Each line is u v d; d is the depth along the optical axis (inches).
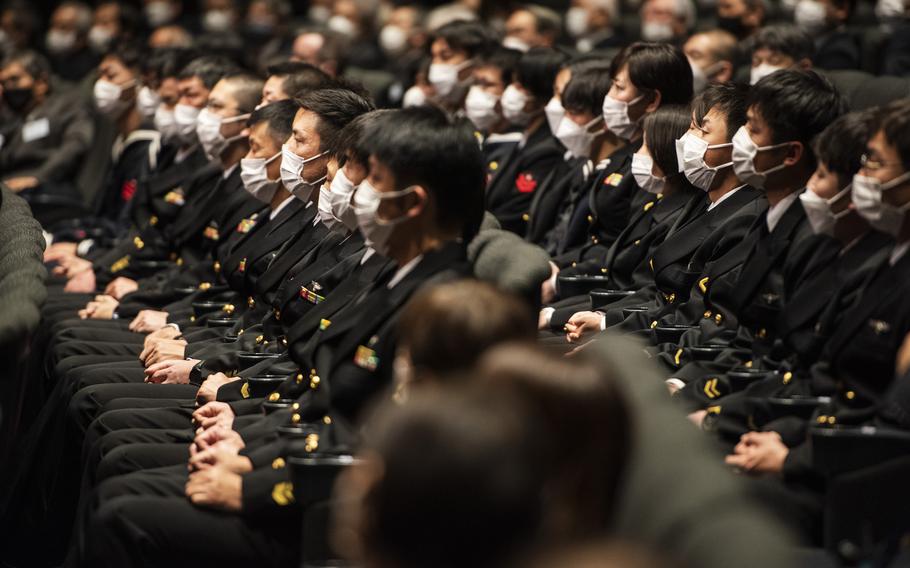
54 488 363.6
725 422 271.0
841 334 262.5
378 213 263.7
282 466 262.4
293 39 876.0
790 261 295.6
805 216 305.9
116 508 262.8
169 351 387.9
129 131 657.6
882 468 223.8
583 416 133.4
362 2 910.4
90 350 424.5
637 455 150.6
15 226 398.0
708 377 290.5
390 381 258.1
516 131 544.1
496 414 117.8
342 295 308.7
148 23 1008.9
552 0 895.7
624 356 179.2
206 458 274.2
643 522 143.3
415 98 647.8
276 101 409.4
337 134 369.4
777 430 257.0
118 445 323.6
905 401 237.8
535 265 262.1
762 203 337.7
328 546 225.6
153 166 620.7
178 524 261.4
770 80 312.8
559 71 479.2
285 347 354.6
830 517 226.1
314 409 276.1
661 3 698.8
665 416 161.6
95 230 607.2
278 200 411.8
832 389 266.8
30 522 368.5
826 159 277.0
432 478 114.0
